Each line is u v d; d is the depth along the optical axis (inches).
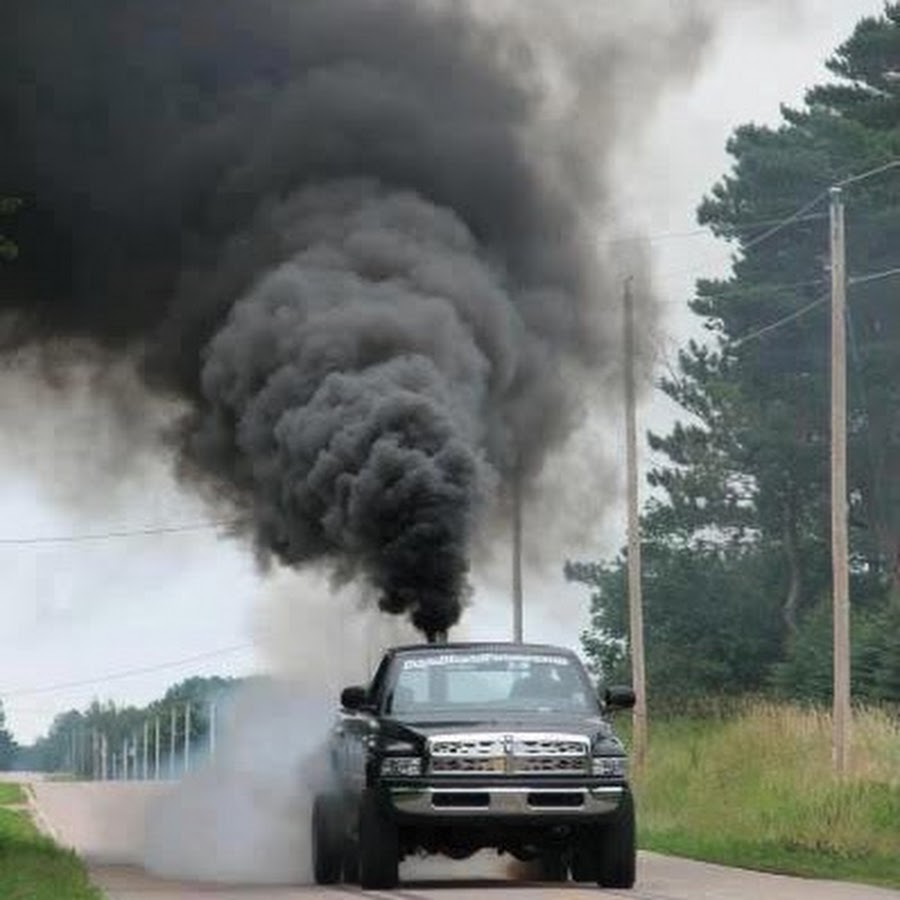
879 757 3115.2
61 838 3122.5
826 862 2265.0
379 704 1942.7
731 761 3292.3
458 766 1847.9
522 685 1963.6
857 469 6200.8
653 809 3161.9
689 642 6387.8
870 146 6112.2
